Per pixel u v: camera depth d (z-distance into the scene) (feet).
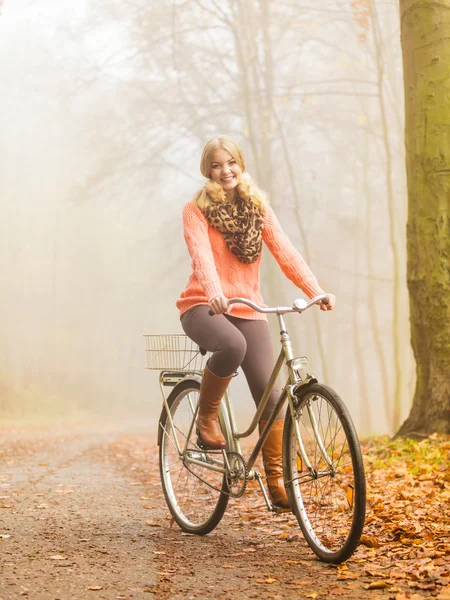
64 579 10.89
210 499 14.85
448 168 25.35
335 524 11.98
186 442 15.20
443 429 25.43
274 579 10.96
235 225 13.52
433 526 13.85
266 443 13.46
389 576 10.94
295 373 12.71
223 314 13.75
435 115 25.45
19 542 13.57
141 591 10.33
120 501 19.58
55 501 19.33
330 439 11.99
